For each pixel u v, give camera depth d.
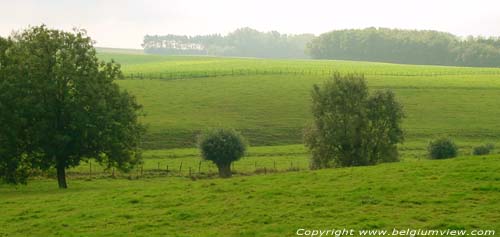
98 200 82.44
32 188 129.12
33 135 121.69
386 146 146.62
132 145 130.38
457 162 92.75
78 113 122.19
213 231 64.12
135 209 75.44
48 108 122.19
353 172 91.44
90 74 127.00
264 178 90.75
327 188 80.19
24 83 121.56
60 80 123.62
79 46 130.25
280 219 67.19
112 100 129.12
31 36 130.62
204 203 76.12
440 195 73.19
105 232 65.81
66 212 76.50
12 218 74.44
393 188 77.75
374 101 147.75
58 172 127.44
